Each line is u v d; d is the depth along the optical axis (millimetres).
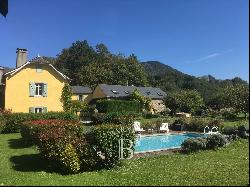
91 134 15570
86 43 121500
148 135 31406
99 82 96625
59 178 13055
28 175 13961
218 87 91625
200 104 61156
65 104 43969
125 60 103000
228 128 22562
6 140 25469
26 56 45875
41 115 32000
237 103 43188
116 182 11898
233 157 16578
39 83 42656
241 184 10703
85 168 14977
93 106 51250
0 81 43250
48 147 14891
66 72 108438
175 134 32562
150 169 14281
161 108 71812
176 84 104188
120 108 52062
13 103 41125
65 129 17297
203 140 19688
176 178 12211
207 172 13070
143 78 100312
